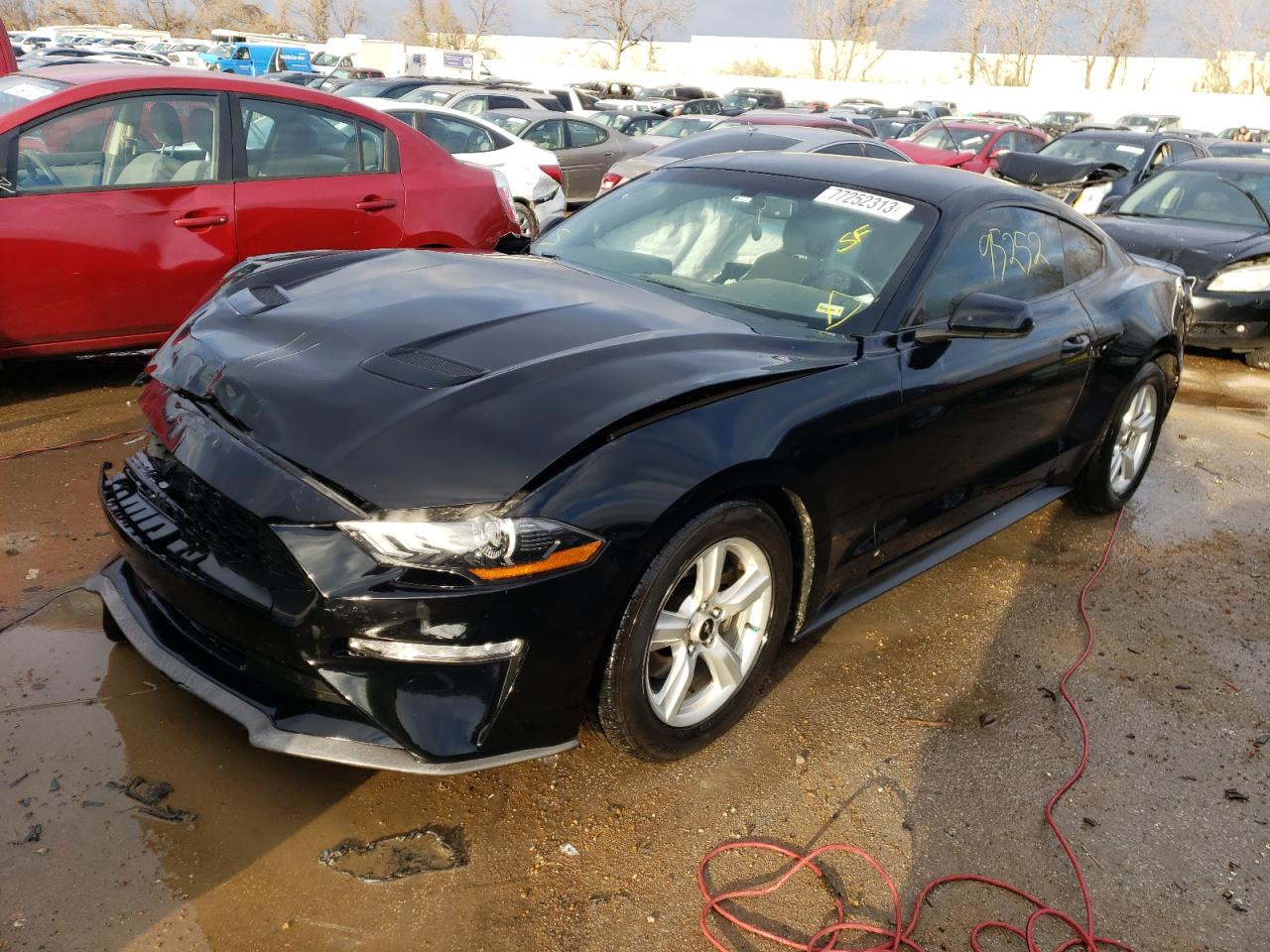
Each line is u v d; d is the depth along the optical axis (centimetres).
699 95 3672
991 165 1616
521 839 242
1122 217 894
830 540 292
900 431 303
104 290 475
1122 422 454
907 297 315
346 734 223
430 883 226
